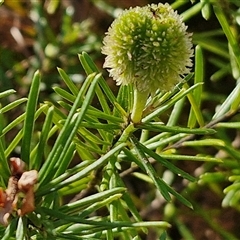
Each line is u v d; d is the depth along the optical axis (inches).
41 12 17.1
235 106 12.2
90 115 11.1
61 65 16.7
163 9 10.3
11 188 9.7
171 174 15.6
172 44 10.2
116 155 11.5
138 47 10.2
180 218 17.1
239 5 13.9
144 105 10.7
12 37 18.2
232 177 13.0
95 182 12.2
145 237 16.2
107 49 10.4
